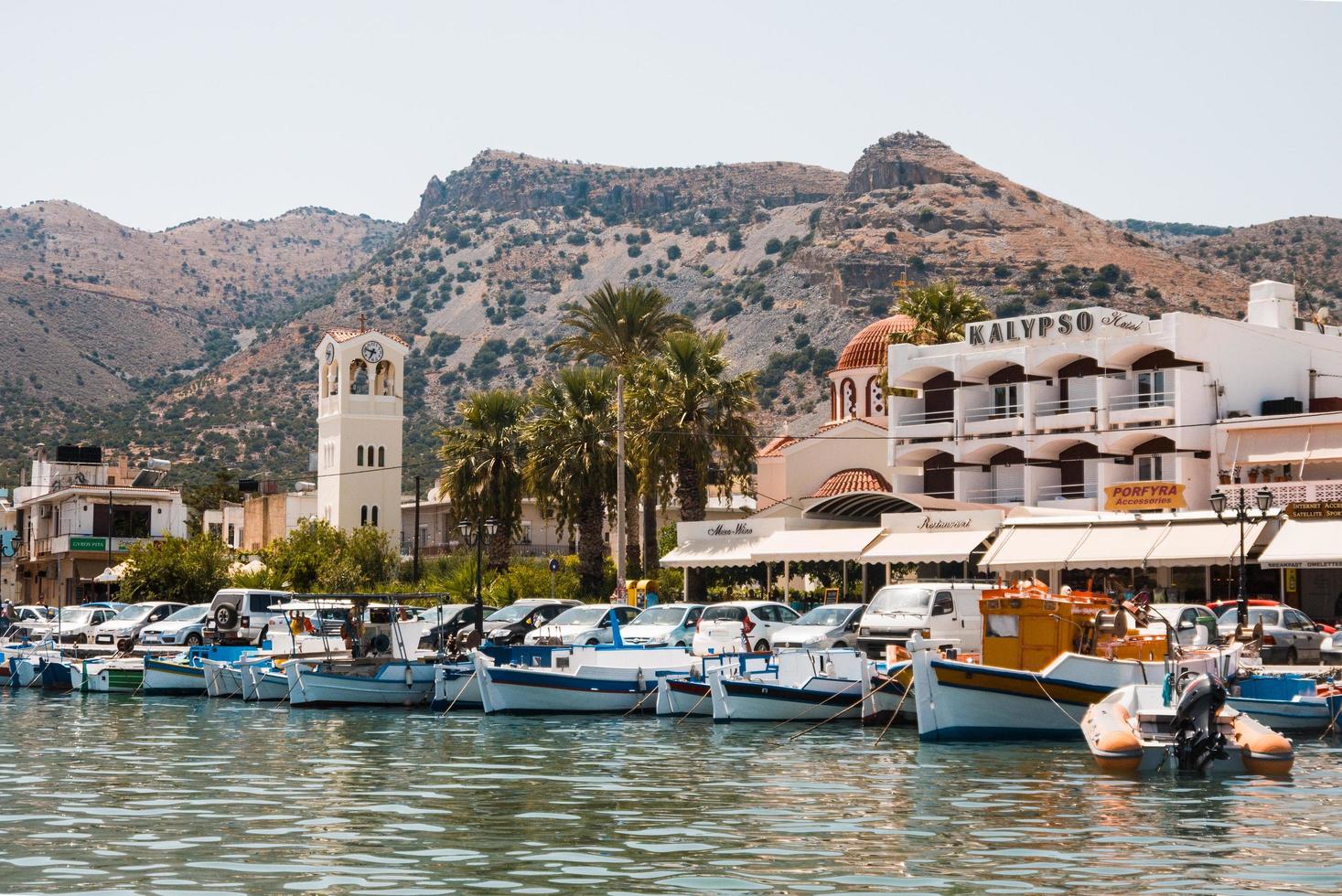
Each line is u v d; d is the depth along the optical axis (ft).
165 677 163.94
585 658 137.90
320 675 140.05
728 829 67.67
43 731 118.83
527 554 340.39
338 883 55.62
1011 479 231.50
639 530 287.07
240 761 96.37
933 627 133.80
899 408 244.42
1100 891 54.34
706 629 151.12
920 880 56.29
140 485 388.16
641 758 96.53
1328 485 193.26
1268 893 53.88
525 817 71.31
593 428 234.58
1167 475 214.28
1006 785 81.61
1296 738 107.04
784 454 266.36
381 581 278.05
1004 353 229.45
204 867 58.80
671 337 237.45
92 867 58.80
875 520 225.15
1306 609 196.03
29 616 259.19
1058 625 109.19
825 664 121.60
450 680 137.08
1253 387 224.33
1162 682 105.19
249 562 293.23
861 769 89.35
